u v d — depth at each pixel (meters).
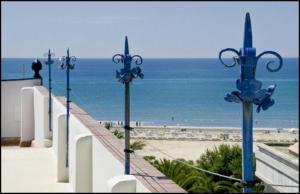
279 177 4.61
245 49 4.55
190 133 50.91
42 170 9.39
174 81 162.12
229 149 12.52
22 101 13.88
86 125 7.73
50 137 11.97
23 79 14.25
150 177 5.68
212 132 51.97
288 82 126.75
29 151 11.37
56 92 12.32
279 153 4.74
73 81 129.00
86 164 7.26
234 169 11.63
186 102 99.56
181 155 33.16
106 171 6.52
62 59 9.24
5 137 13.93
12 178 8.70
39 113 12.74
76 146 7.18
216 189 7.09
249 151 4.67
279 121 54.75
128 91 6.14
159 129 49.47
